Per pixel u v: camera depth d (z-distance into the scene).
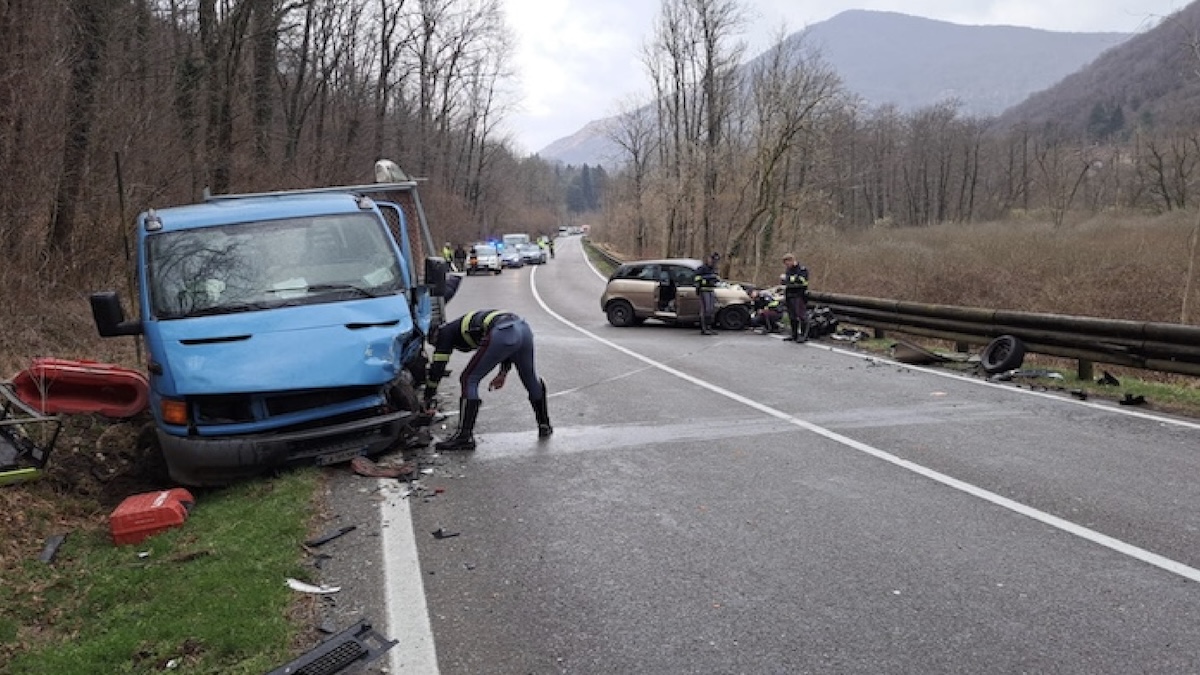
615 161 60.56
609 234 93.06
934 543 4.84
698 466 6.60
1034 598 4.09
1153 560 4.50
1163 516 5.17
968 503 5.53
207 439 6.11
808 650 3.65
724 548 4.86
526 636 3.85
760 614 4.00
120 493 6.54
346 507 5.71
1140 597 4.06
